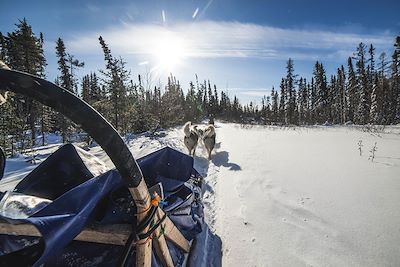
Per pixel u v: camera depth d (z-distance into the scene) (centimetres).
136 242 153
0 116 896
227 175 667
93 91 3117
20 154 895
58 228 133
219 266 294
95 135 112
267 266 294
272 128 2312
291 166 727
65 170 225
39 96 105
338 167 698
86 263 174
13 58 2258
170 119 2044
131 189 136
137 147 1070
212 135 893
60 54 2811
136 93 1944
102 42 1934
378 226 370
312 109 5081
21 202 174
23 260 151
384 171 643
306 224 385
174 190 230
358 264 293
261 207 450
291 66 5641
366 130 1911
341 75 5147
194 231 268
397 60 4016
